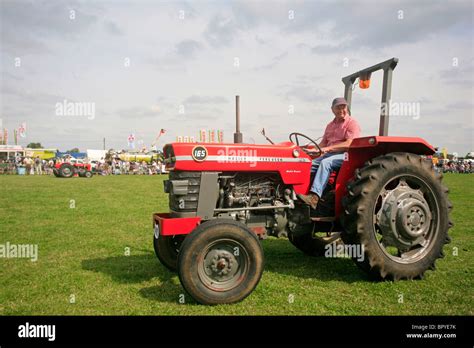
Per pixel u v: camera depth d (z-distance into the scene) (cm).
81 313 319
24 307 330
